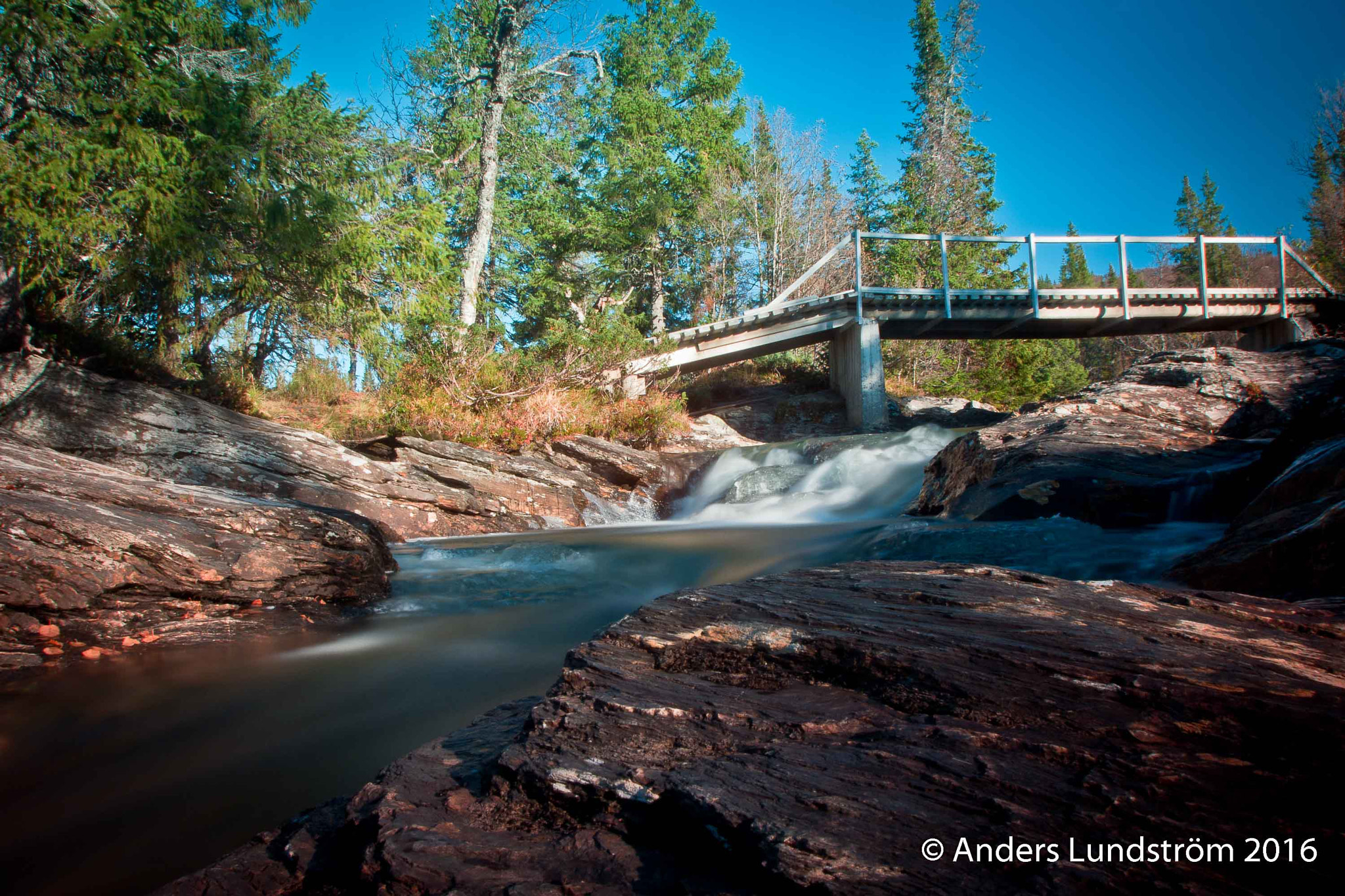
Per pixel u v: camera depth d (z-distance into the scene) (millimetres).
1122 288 25703
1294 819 1468
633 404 20312
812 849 1521
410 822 1932
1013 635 2477
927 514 9797
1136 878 1366
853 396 25844
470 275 23359
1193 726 1813
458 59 32250
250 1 15844
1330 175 39594
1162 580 4691
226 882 2014
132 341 15055
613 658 2686
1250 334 28375
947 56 48719
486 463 14102
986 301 25625
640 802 1833
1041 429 8859
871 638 2533
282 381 21344
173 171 11047
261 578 6141
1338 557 3441
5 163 9727
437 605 6707
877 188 46188
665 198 31172
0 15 10016
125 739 3881
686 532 10961
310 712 4258
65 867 2777
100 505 5918
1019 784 1674
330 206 12906
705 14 36281
